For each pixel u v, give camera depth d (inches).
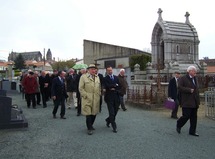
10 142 179.6
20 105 402.0
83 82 203.6
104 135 198.1
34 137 193.5
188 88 193.5
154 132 208.8
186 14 650.8
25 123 220.1
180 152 154.4
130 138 188.5
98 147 165.2
